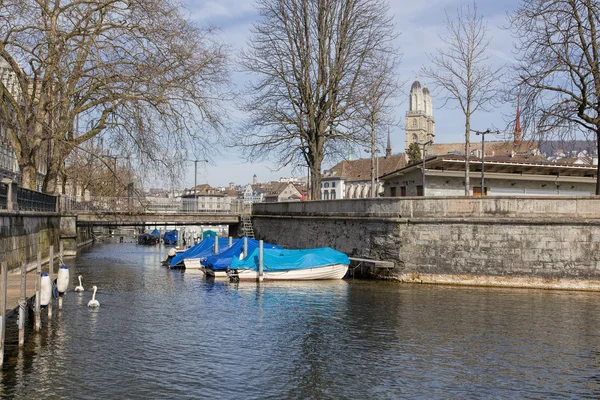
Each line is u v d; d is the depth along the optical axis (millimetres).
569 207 28453
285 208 46562
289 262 32812
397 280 31297
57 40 27250
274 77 45188
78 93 31344
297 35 45000
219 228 106188
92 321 20250
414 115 164500
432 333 19047
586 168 47156
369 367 15266
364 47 44219
